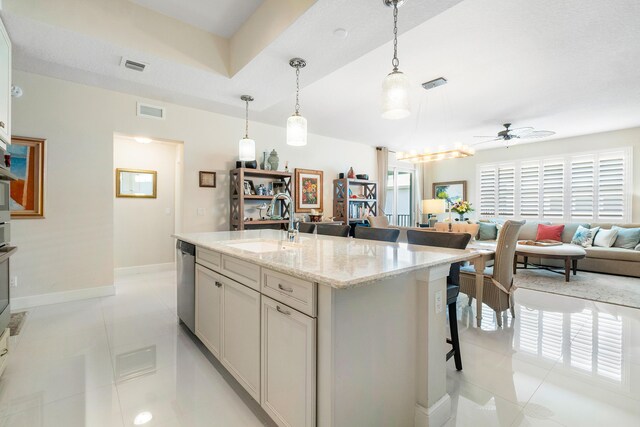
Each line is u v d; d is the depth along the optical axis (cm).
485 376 203
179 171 477
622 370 210
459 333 271
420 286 156
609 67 305
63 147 342
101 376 199
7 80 208
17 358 221
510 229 283
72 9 209
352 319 127
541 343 251
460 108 428
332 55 239
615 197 558
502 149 698
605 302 354
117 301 351
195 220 451
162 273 495
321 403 125
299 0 192
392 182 757
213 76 277
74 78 338
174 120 427
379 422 140
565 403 175
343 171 641
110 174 372
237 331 182
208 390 186
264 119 499
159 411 166
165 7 236
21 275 322
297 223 268
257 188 493
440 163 801
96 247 364
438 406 158
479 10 216
